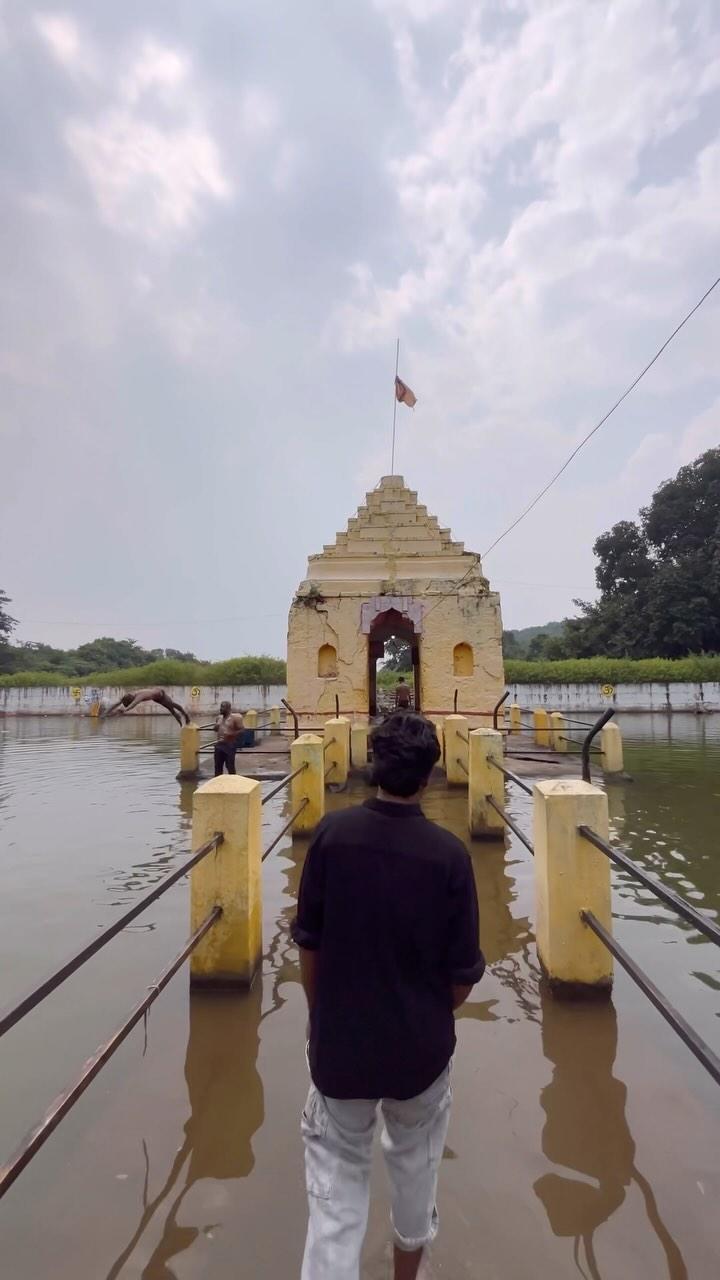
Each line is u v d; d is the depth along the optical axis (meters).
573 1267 2.40
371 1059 2.00
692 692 34.44
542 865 4.49
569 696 35.00
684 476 44.31
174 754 18.86
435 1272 2.38
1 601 50.38
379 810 2.15
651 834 8.32
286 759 13.59
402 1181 2.18
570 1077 3.49
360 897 2.05
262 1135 3.11
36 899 6.39
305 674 14.40
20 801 11.47
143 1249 2.49
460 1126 3.13
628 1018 4.07
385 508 15.71
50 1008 4.30
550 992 4.29
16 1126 3.20
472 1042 3.83
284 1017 4.17
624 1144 3.01
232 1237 2.54
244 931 4.46
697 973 4.62
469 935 2.09
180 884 6.81
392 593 14.56
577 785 4.51
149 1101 3.37
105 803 11.18
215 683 38.06
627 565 45.50
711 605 40.22
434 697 14.26
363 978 2.04
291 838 8.35
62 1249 2.50
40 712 36.94
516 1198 2.71
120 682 38.34
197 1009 4.27
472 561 14.88
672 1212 2.64
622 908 5.87
